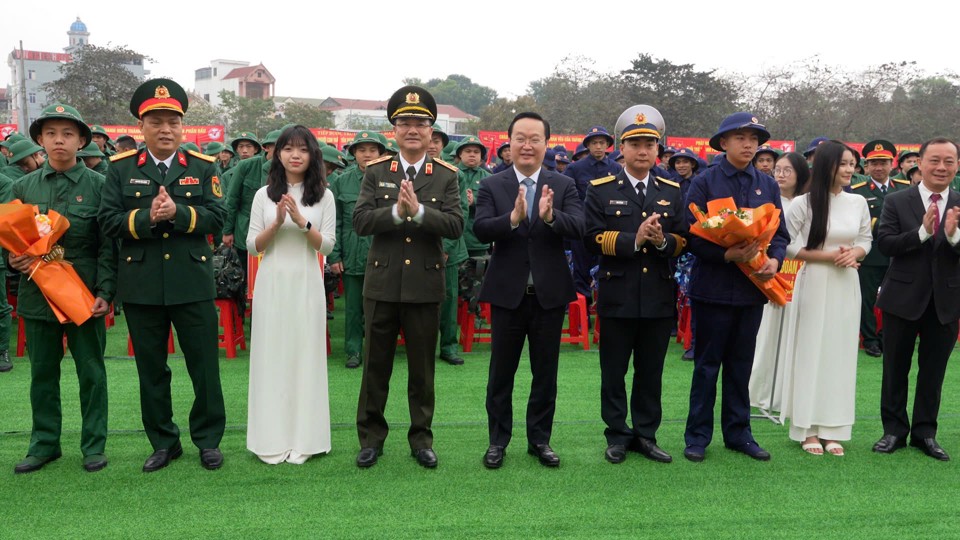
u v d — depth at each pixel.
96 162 7.34
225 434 4.31
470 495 3.44
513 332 3.77
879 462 3.96
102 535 3.00
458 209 3.80
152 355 3.71
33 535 2.99
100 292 3.67
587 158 7.02
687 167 7.94
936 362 4.07
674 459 3.96
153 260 3.62
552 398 3.87
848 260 4.02
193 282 3.68
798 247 4.15
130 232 3.50
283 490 3.47
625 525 3.14
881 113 27.42
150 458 3.73
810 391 4.08
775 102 28.14
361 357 6.04
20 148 5.99
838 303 4.10
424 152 3.86
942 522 3.22
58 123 3.62
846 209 4.15
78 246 3.70
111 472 3.67
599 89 31.12
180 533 3.02
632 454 4.03
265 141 6.70
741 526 3.15
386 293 3.73
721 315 3.90
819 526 3.17
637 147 3.84
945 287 3.96
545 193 3.50
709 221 3.68
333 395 5.17
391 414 4.75
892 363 4.13
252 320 3.87
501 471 3.75
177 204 3.57
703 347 3.98
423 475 3.69
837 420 4.09
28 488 3.46
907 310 4.01
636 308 3.80
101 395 3.75
